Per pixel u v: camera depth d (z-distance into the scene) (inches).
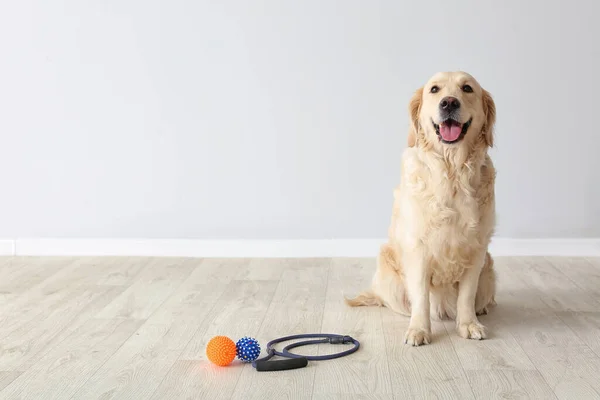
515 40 142.3
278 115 147.3
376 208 148.8
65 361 95.3
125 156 150.9
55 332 105.8
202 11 145.6
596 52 141.9
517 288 126.3
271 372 91.1
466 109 99.3
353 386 87.1
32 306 117.7
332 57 144.9
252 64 146.3
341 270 139.3
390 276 111.3
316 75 145.6
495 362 93.6
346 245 149.7
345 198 148.9
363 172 147.8
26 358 96.3
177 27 146.3
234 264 144.3
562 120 144.0
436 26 142.9
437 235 101.6
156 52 147.3
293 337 101.9
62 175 152.3
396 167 147.2
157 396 85.0
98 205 152.4
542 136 144.7
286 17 144.5
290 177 149.1
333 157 147.8
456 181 101.0
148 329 106.7
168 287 128.1
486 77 143.8
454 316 110.6
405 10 142.9
